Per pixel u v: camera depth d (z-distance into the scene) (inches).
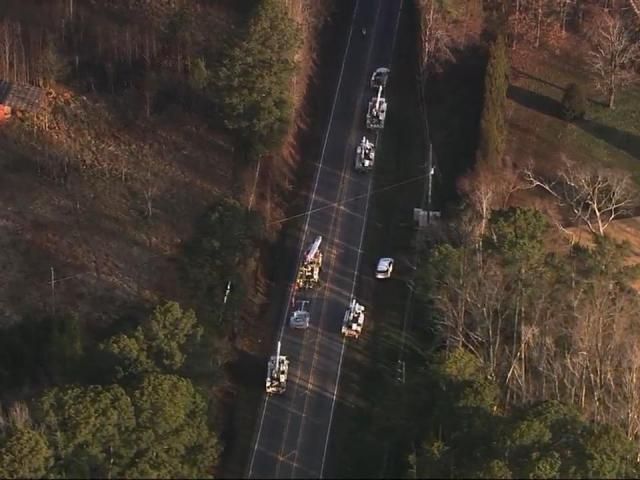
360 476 2514.8
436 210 3659.0
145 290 3417.8
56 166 3816.4
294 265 3538.4
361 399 3053.6
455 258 2950.3
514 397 2728.8
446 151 3892.7
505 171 3661.4
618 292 2928.2
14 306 3363.7
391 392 2706.7
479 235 3031.5
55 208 3678.6
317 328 3312.0
